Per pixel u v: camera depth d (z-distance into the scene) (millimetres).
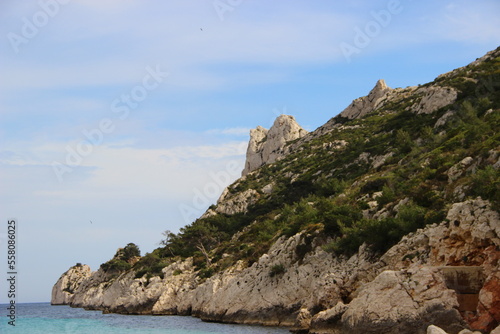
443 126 107312
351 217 71062
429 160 81562
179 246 137625
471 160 64062
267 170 176875
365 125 170625
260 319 71438
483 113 98562
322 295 54219
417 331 39062
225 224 140125
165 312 104625
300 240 73125
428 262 47031
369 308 42500
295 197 134750
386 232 57281
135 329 73062
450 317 38344
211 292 88938
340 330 46312
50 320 98312
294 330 55406
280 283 71812
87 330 74125
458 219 46156
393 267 50969
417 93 178250
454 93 125625
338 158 141125
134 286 118250
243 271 81188
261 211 139500
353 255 61438
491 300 37875
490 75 117500
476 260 42969
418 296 40469
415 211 56719
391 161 106625
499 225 41938
